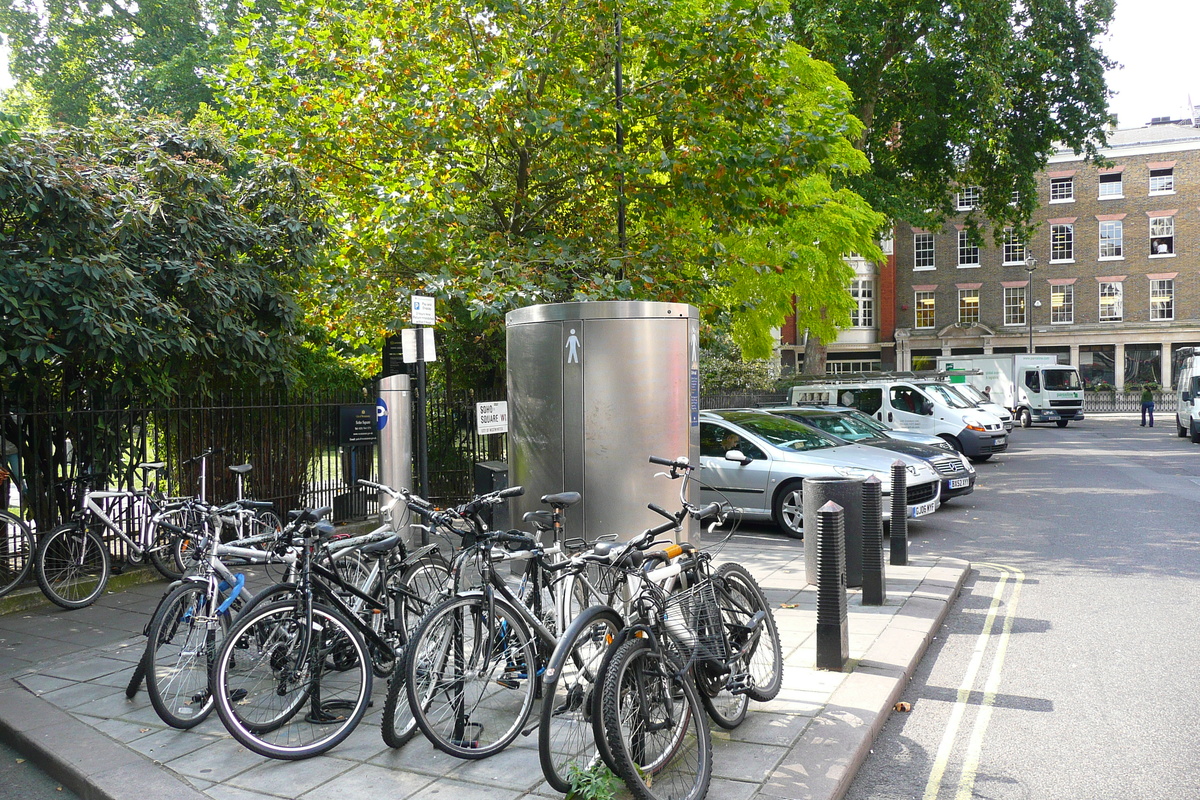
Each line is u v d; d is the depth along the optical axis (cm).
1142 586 783
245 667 427
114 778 400
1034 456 2134
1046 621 678
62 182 774
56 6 2788
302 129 1148
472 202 1227
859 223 1702
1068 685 531
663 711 378
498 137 1131
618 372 677
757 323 1736
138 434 919
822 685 505
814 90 1584
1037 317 4491
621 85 1127
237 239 955
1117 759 423
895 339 4650
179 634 470
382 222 1074
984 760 425
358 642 455
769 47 1112
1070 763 420
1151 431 3075
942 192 2748
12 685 546
